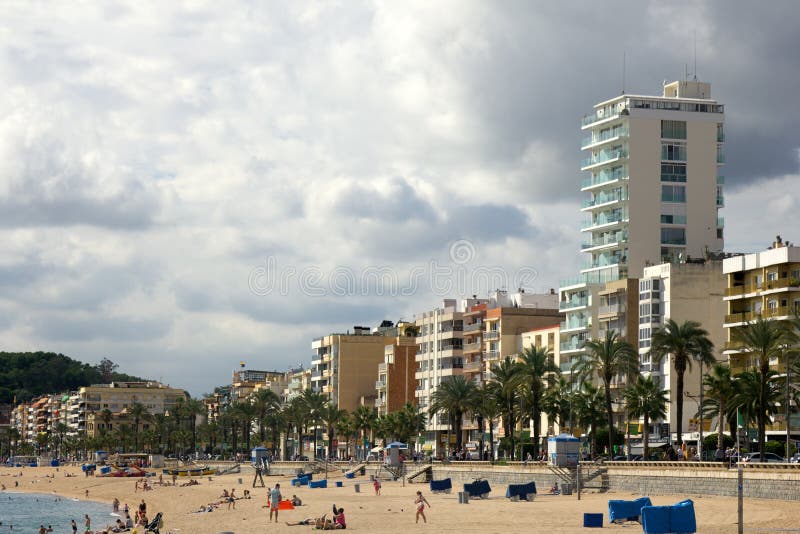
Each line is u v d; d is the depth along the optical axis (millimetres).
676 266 153000
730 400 112812
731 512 77938
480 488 109062
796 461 102562
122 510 146500
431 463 147125
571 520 81625
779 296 132625
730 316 138000
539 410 147750
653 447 144375
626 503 75938
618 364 124625
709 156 176875
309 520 93375
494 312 197750
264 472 196750
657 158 175250
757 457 105438
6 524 131250
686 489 94000
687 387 147625
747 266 137875
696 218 175625
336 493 133375
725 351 136500
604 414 142500
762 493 85062
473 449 192375
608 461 109562
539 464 119500
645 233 173875
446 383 167250
